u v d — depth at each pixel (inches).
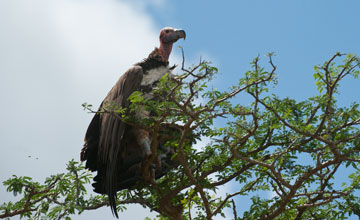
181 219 424.5
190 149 416.2
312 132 383.6
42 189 442.9
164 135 430.0
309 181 432.5
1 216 431.8
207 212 386.6
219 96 360.5
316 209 442.6
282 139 413.4
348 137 396.8
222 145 408.2
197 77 324.2
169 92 347.6
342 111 397.4
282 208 376.8
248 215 416.2
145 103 374.9
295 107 408.2
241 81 356.8
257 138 410.9
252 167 426.0
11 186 430.9
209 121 405.7
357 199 429.1
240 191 429.7
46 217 419.2
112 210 430.0
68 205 427.8
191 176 377.7
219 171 427.5
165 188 421.7
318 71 400.8
